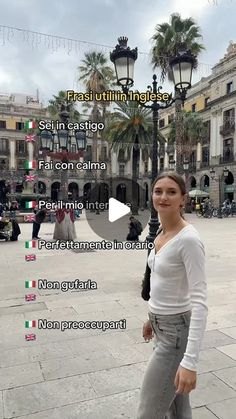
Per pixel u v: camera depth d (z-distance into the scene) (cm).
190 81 636
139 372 297
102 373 296
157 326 177
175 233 173
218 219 2538
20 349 342
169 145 3603
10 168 4612
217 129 3766
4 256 875
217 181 3738
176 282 170
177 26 2148
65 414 243
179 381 152
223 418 237
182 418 190
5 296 518
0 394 266
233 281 617
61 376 291
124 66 597
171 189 174
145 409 171
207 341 360
